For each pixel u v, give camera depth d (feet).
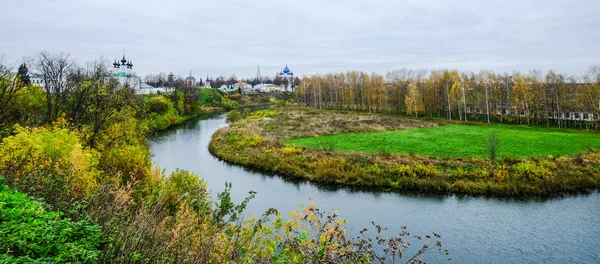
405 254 57.72
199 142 166.40
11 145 42.19
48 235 19.69
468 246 61.57
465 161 109.09
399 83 311.88
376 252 56.24
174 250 23.75
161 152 140.77
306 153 123.13
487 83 263.29
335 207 80.23
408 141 148.66
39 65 103.50
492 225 70.13
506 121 238.68
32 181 29.99
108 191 31.73
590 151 124.88
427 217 74.33
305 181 101.19
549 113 234.99
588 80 217.56
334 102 390.63
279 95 596.29
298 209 78.69
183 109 286.05
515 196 86.02
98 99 90.89
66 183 31.81
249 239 29.43
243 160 121.60
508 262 56.49
